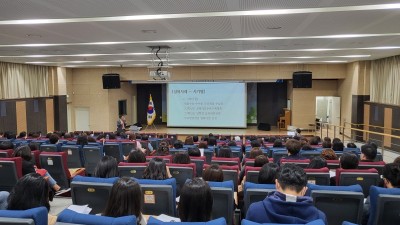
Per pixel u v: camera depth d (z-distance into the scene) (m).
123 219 1.93
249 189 3.15
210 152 7.25
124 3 4.89
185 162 4.74
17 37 8.02
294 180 2.10
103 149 7.56
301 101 17.56
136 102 21.16
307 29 7.11
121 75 17.66
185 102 18.39
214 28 6.96
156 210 3.15
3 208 2.91
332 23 6.46
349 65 15.98
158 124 20.84
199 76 17.39
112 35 7.82
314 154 6.25
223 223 1.90
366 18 5.98
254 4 4.97
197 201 2.12
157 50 10.52
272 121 19.78
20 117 14.46
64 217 2.00
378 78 14.35
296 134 11.95
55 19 6.01
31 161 5.04
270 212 2.06
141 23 6.43
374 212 2.95
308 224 1.82
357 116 15.26
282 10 5.39
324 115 18.03
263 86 19.72
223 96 18.09
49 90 16.67
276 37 8.20
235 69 17.14
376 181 3.91
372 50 10.90
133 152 4.83
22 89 14.85
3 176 4.69
